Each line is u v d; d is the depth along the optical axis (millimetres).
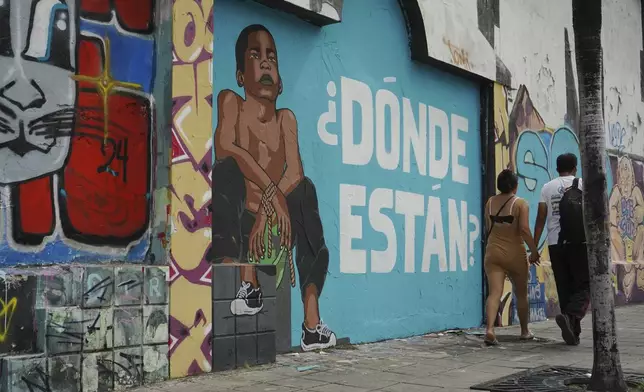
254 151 5906
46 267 4328
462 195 8523
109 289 4496
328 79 6711
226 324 5273
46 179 4477
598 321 4527
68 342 4246
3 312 3996
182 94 5105
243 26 5914
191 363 5004
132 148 4984
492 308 6902
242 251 5715
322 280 6445
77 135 4668
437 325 7918
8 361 3951
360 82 7082
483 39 8781
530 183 9703
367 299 6945
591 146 4590
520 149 9516
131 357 4594
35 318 4129
